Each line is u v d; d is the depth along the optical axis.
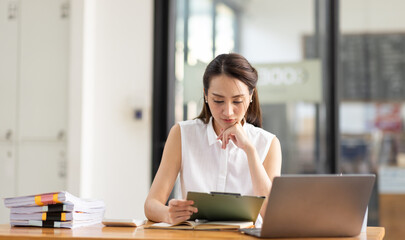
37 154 3.99
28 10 4.06
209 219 1.66
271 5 4.05
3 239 1.48
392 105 3.85
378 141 3.86
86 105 3.95
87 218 1.74
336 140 3.90
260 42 4.05
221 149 2.01
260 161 1.88
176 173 2.04
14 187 4.02
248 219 1.62
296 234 1.47
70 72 3.92
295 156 3.98
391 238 3.80
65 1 3.99
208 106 2.06
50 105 3.99
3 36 4.10
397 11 3.84
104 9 4.07
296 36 4.00
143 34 4.04
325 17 3.96
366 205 1.52
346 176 1.46
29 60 4.04
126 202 3.98
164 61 4.13
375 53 3.88
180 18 4.18
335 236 1.51
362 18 3.89
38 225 1.68
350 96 3.91
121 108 4.03
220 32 4.12
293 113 3.99
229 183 2.00
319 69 3.96
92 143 4.02
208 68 1.88
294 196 1.43
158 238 1.39
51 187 3.96
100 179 4.00
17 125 4.04
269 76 4.04
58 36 4.00
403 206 3.79
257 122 2.11
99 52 4.06
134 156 3.99
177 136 2.06
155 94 4.07
